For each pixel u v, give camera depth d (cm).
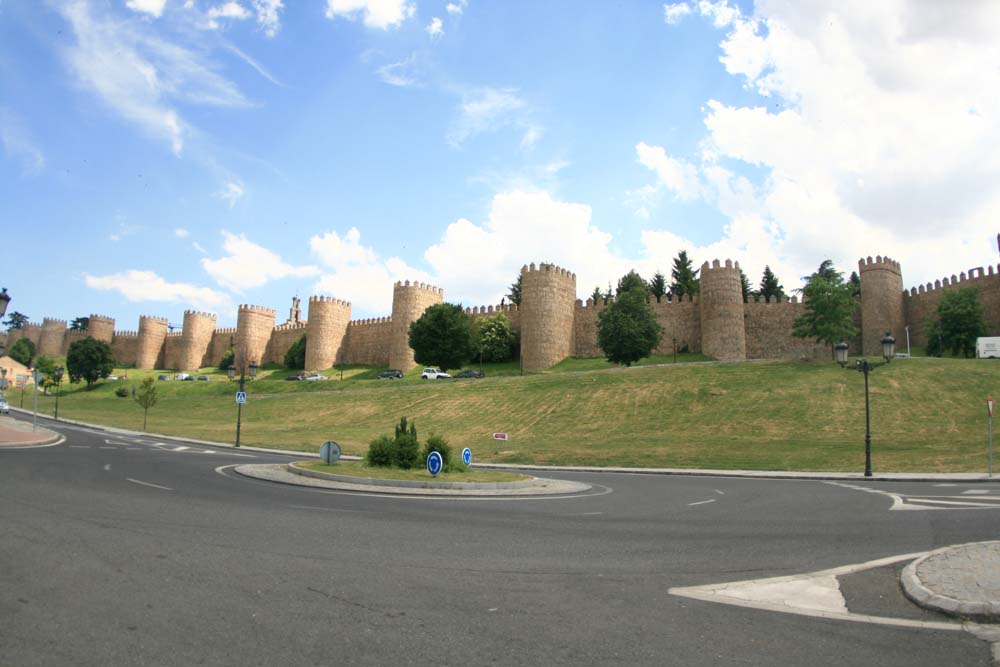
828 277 8450
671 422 4625
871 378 5047
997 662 553
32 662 505
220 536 1001
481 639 588
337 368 10531
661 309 8706
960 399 4366
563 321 8762
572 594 743
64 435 4006
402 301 9706
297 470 2097
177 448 3516
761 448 3641
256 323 11912
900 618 670
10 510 1147
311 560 866
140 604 653
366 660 532
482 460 3625
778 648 580
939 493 1920
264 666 513
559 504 1631
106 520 1095
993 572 793
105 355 10588
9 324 15988
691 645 585
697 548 1026
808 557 961
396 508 1432
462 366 9069
